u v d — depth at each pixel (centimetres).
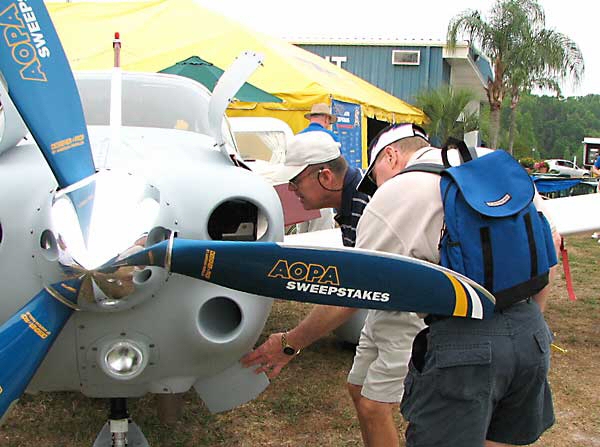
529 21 2227
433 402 192
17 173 218
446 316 190
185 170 225
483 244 184
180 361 226
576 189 1636
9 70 204
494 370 187
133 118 327
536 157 6141
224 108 269
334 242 363
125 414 253
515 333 189
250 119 625
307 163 288
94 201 199
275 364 246
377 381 264
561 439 332
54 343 212
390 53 2172
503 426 208
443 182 191
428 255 192
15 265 208
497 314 189
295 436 330
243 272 188
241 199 228
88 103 325
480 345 186
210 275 189
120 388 231
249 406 362
